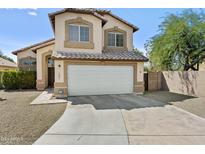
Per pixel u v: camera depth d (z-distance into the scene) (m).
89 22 16.52
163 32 20.75
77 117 8.61
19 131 6.60
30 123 7.59
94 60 15.44
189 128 7.00
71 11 15.91
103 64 15.90
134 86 16.73
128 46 19.42
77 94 15.27
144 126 7.26
